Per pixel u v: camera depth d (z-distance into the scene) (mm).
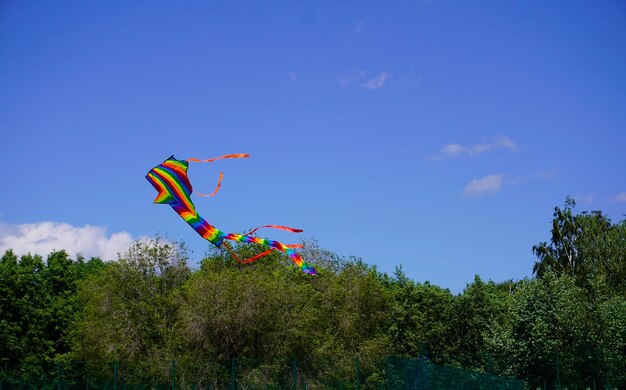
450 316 57656
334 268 49875
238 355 38781
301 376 38500
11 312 49812
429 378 34719
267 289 39531
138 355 39531
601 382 40562
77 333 42094
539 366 42688
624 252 61188
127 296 41938
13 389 40406
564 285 44969
